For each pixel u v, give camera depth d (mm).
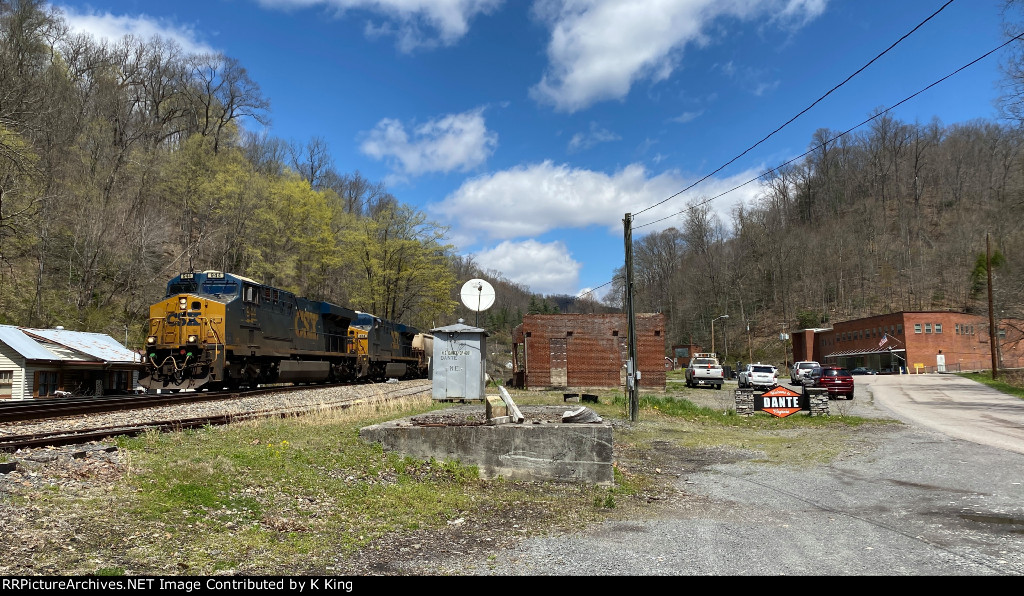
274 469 8227
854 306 101000
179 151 51250
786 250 106062
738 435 16438
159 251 48125
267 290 23656
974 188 112938
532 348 35219
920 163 123125
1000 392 35188
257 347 22609
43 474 6809
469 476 9820
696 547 6391
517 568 5621
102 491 6441
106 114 51125
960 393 34750
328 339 29656
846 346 81188
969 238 93062
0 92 29781
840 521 7520
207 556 5270
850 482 10031
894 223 115688
